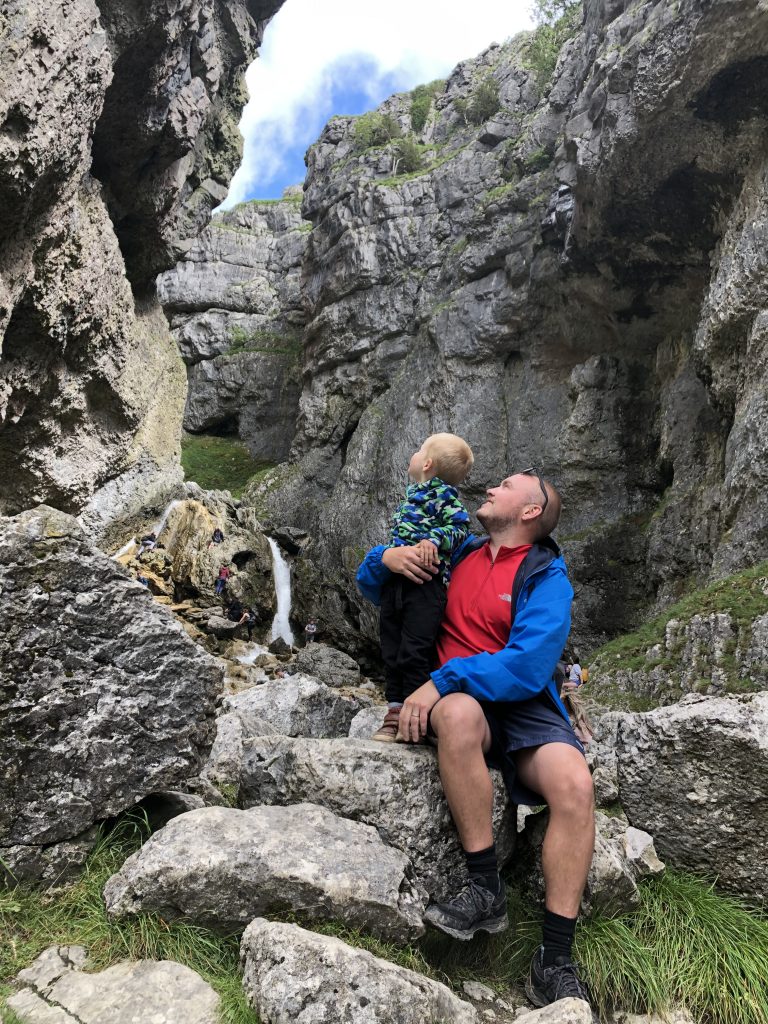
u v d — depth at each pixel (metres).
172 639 2.74
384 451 22.92
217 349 33.00
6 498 14.42
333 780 2.60
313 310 28.02
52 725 2.48
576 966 2.37
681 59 12.70
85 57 10.02
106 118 14.09
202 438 31.94
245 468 29.91
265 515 24.64
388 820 2.55
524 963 2.55
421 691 2.58
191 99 15.27
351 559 21.00
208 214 19.73
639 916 2.74
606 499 18.59
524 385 21.06
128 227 17.03
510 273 21.27
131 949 2.16
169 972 2.08
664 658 9.08
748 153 13.29
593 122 15.60
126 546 18.94
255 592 20.36
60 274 11.70
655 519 16.08
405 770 2.59
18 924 2.29
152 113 14.36
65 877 2.49
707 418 15.88
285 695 4.60
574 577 17.42
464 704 2.46
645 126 13.79
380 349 25.11
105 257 13.15
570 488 19.03
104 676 2.60
